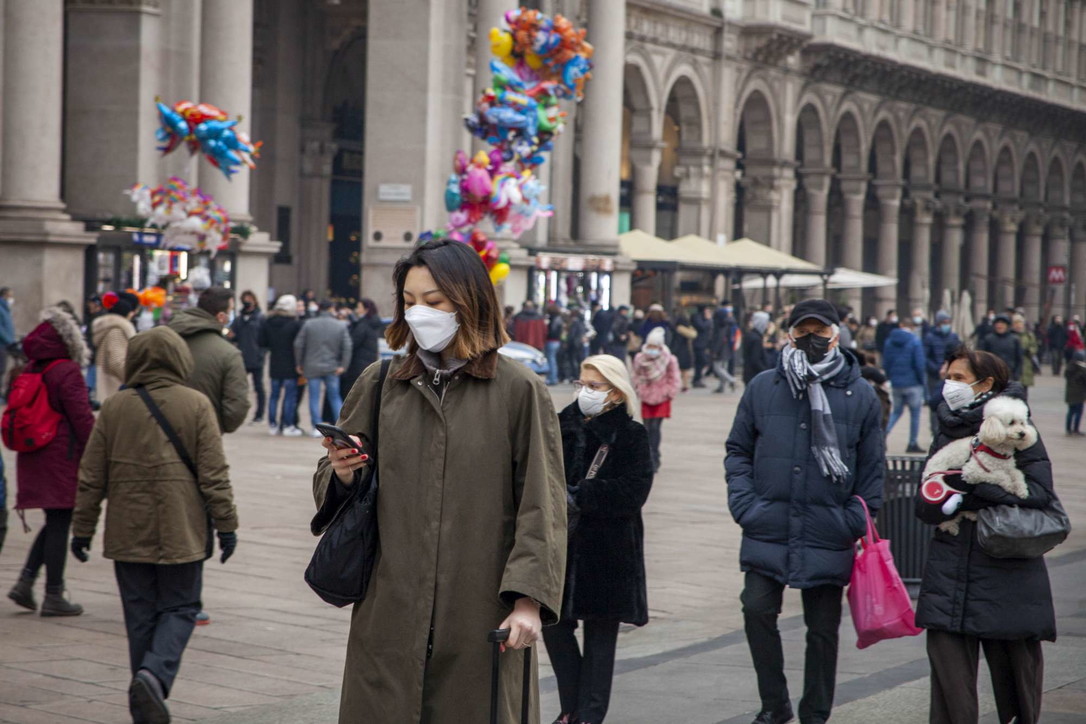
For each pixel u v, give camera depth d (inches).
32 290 1266.0
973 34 3292.3
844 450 365.4
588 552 365.7
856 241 2947.8
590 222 2023.9
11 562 580.1
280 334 1072.8
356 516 226.1
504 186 1315.2
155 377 376.5
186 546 368.2
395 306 233.0
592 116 2028.8
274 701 392.8
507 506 227.9
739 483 372.2
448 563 223.6
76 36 1450.5
